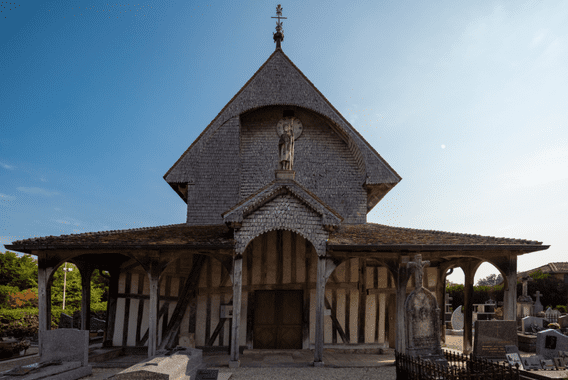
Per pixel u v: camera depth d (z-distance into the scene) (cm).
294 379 1041
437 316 992
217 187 1700
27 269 3016
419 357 898
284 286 1494
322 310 1206
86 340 1096
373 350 1445
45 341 1080
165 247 1188
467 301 1479
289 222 1234
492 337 1045
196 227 1498
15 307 2411
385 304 1484
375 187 1764
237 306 1201
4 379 898
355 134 1753
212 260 1506
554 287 3212
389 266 1213
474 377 761
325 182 1748
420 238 1266
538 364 998
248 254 1513
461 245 1188
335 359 1311
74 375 1030
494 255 1226
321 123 1825
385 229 1433
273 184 1259
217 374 955
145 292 1442
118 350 1370
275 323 1485
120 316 1422
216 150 1744
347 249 1216
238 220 1211
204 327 1457
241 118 1831
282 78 1839
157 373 749
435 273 1658
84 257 1416
